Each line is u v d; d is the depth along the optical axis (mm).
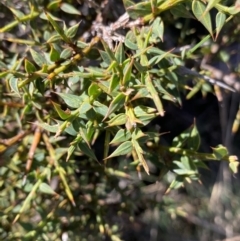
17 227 342
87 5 280
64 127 193
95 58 237
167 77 229
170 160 244
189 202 535
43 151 287
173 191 524
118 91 190
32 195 265
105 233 350
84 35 265
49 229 302
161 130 466
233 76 312
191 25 336
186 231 552
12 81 209
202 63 306
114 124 188
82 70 218
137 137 186
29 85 224
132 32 218
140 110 189
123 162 372
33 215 354
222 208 537
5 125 313
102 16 267
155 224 530
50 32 282
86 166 312
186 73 244
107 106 208
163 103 341
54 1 257
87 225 331
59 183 307
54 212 292
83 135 194
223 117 471
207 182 545
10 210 295
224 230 530
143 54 198
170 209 361
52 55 211
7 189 300
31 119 276
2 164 266
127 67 184
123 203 332
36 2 255
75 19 288
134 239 534
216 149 225
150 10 210
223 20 184
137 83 195
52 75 210
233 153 534
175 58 238
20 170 281
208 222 532
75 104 195
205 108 490
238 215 537
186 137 241
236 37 298
